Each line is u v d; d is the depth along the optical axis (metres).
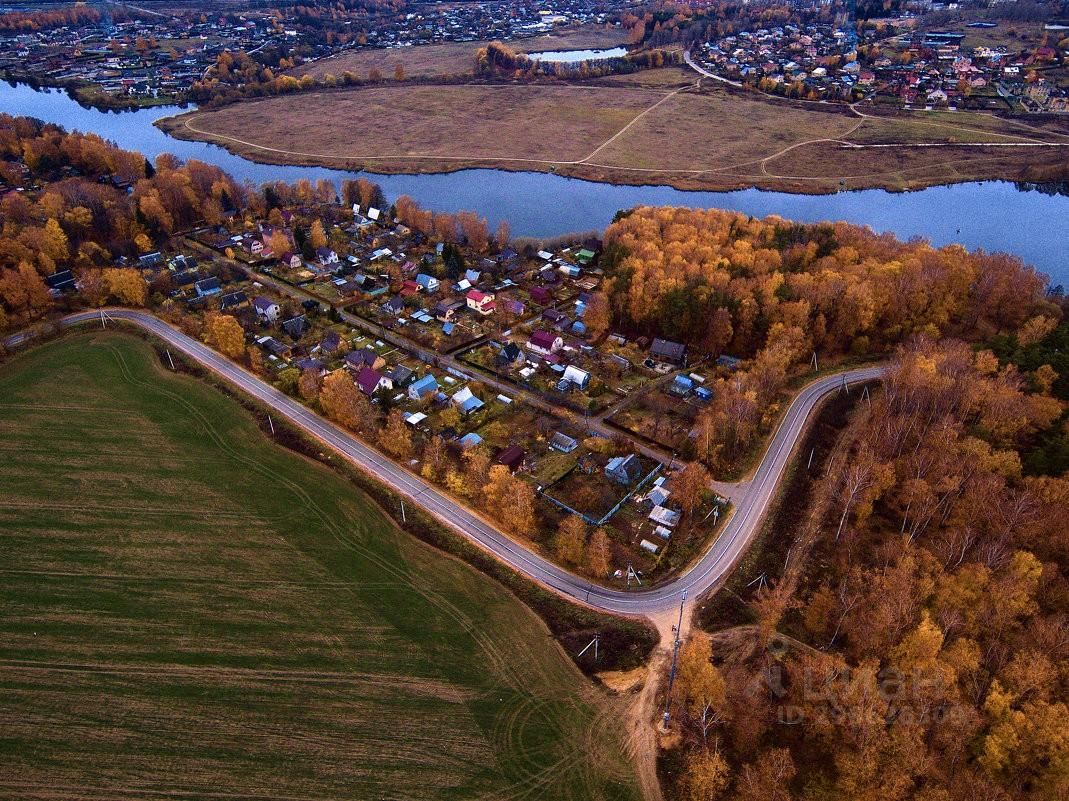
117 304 171.75
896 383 126.50
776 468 118.69
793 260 174.75
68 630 89.56
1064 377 122.75
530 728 79.25
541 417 133.75
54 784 72.75
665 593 96.50
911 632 82.25
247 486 115.00
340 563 100.75
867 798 69.25
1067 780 66.50
